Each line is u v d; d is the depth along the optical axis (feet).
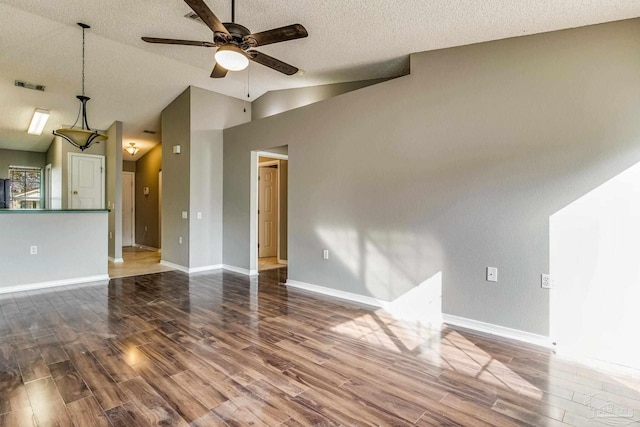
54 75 15.57
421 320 10.98
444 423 5.84
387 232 12.00
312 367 7.79
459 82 10.28
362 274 12.76
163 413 6.03
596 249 8.29
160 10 9.96
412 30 9.44
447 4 7.89
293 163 15.28
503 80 9.52
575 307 8.55
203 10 7.18
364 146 12.61
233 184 18.71
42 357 8.15
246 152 17.83
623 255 7.98
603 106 8.18
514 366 7.88
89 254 15.90
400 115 11.60
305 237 14.78
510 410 6.21
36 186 26.71
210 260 19.04
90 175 22.30
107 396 6.54
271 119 16.38
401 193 11.60
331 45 10.81
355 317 11.22
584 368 7.81
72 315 11.21
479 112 9.92
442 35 9.61
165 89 18.12
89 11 10.36
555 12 7.80
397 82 11.66
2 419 5.81
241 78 16.72
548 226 8.88
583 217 8.43
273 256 24.29
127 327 10.18
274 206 24.35
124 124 21.77
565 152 8.64
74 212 15.35
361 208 12.75
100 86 17.01
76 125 20.67
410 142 11.35
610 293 8.14
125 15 10.43
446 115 10.54
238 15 9.30
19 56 13.97
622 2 7.22
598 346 8.27
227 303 12.71
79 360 8.02
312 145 14.43
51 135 22.79
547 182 8.89
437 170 10.75
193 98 18.07
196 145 18.25
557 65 8.74
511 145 9.40
